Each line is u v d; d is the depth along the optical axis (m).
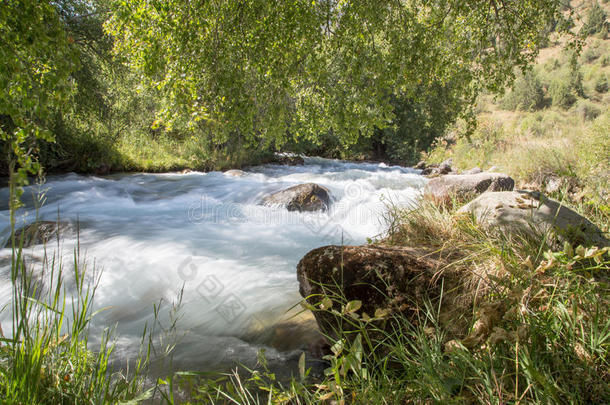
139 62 3.88
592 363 1.60
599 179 5.20
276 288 3.56
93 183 9.52
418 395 1.71
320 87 4.38
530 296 1.99
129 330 2.88
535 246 2.51
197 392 2.10
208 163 13.61
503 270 2.21
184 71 3.78
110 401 1.53
